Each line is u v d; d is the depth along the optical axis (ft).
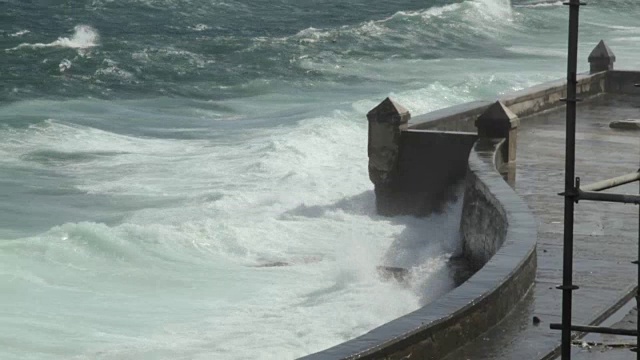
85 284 67.05
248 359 54.19
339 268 70.03
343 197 90.38
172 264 71.26
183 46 218.59
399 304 62.34
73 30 241.96
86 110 153.17
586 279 52.42
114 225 88.28
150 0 286.05
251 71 193.06
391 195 85.56
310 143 112.88
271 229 79.71
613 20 290.56
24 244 71.97
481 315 42.22
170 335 58.03
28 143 121.90
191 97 167.94
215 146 118.93
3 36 230.27
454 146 83.71
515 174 82.84
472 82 163.84
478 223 68.80
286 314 61.11
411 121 88.02
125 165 110.32
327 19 285.64
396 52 219.82
